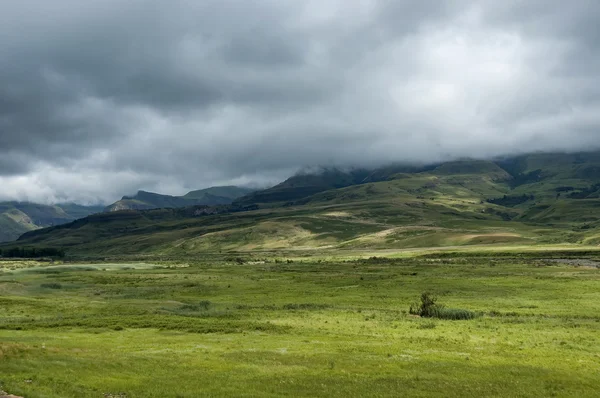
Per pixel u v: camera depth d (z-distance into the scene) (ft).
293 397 95.55
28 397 88.17
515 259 608.60
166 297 317.63
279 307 260.62
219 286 376.89
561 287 325.01
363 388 101.71
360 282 387.75
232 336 164.45
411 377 110.32
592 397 99.71
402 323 199.21
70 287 377.50
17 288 358.64
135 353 131.64
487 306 256.52
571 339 164.25
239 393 96.53
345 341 154.92
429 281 381.40
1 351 119.55
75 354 125.29
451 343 154.10
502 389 103.09
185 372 111.45
